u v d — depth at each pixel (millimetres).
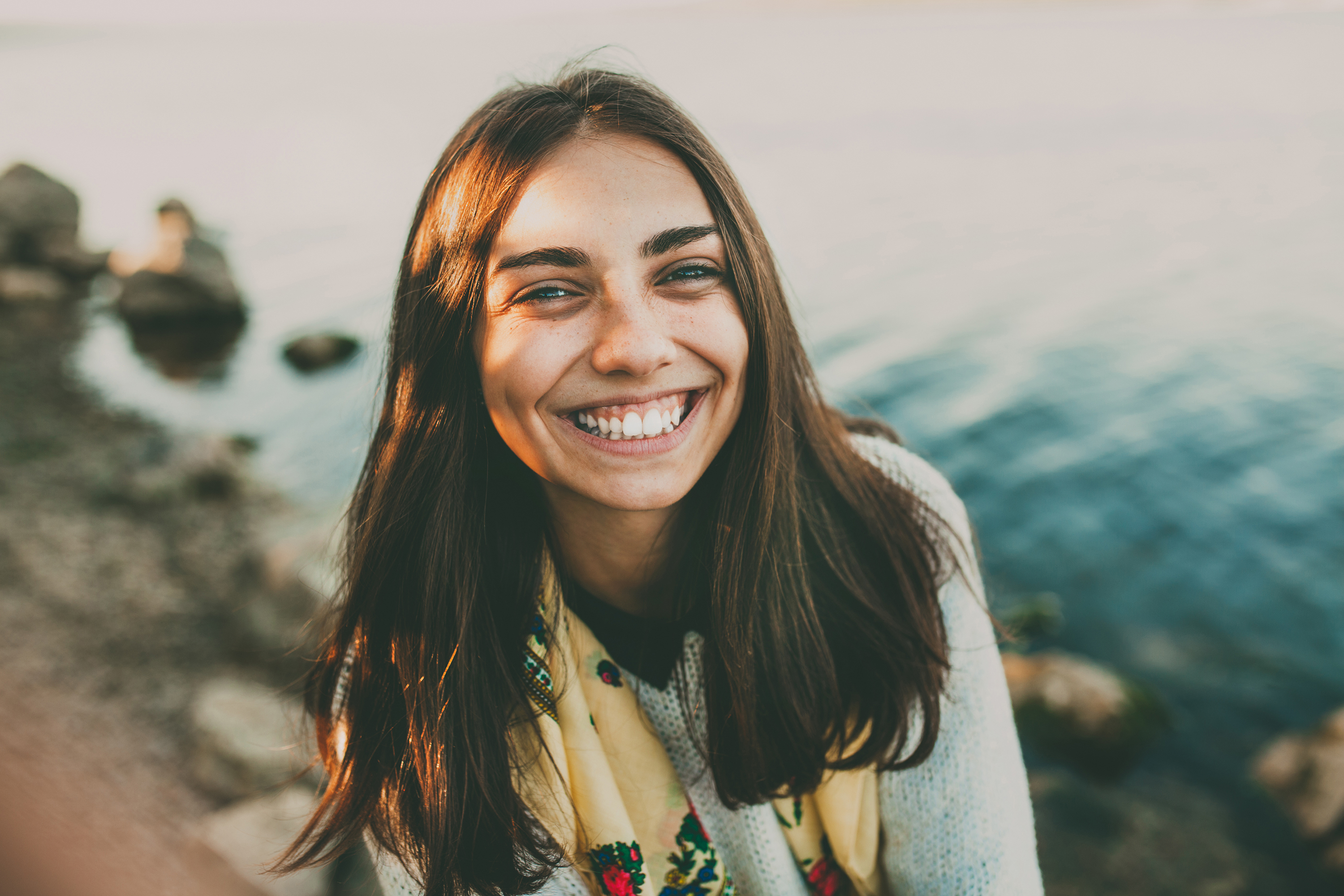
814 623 1104
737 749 1129
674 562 1165
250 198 28078
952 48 69875
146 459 8836
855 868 1242
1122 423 9211
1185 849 4078
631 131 954
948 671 1164
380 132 39438
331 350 13281
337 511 7164
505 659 1122
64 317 16062
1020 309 13352
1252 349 11023
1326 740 4406
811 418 1154
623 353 925
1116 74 46156
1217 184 21891
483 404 1078
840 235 19109
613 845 1141
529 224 939
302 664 4973
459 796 1103
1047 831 4199
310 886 3428
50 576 6652
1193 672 5570
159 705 5008
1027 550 7141
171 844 3908
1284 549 6855
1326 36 63531
